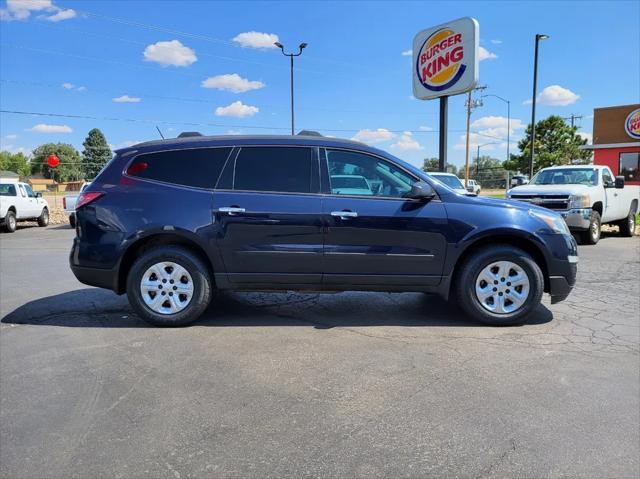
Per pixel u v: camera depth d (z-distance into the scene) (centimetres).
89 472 253
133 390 346
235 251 478
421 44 1689
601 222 1216
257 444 277
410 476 249
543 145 4772
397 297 615
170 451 271
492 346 434
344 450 271
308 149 491
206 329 483
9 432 291
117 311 550
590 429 292
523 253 483
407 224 477
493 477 248
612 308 570
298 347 431
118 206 484
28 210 1800
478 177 5950
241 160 490
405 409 317
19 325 499
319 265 479
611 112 2702
